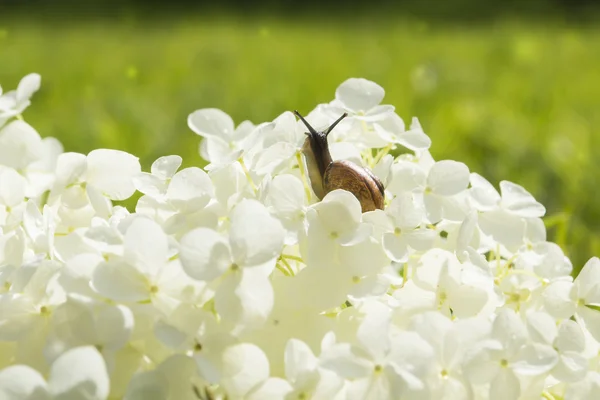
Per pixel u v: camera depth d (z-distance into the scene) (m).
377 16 3.75
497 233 0.49
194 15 3.85
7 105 0.51
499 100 1.46
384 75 1.66
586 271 0.47
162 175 0.47
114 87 1.50
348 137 0.51
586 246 0.65
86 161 0.48
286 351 0.43
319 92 1.45
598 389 0.45
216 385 0.44
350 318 0.45
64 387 0.41
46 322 0.44
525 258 0.49
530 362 0.44
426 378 0.43
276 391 0.43
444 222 0.50
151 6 3.92
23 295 0.44
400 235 0.46
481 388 0.45
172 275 0.43
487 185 0.50
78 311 0.43
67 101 1.32
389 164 0.49
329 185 0.48
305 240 0.45
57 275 0.44
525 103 1.45
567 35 2.58
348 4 3.93
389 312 0.45
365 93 0.50
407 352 0.43
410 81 1.51
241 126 0.52
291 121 0.49
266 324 0.45
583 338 0.45
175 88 1.49
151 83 1.58
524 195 0.49
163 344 0.43
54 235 0.48
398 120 0.50
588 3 3.41
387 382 0.43
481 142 0.99
